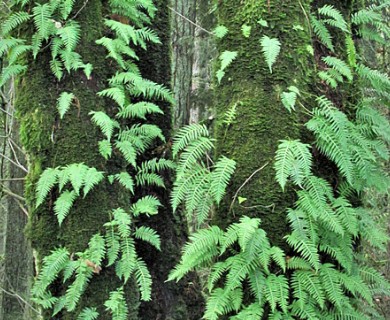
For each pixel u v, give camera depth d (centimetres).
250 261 318
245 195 345
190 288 467
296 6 358
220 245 339
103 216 358
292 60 353
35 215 361
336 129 335
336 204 339
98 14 377
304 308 324
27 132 363
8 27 348
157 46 483
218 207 352
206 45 840
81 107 362
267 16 353
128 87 397
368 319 342
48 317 358
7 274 855
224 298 324
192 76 848
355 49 425
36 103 360
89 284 352
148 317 436
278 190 340
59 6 354
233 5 365
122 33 367
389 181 376
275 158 335
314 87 362
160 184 417
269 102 349
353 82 385
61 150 357
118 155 379
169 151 468
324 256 350
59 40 352
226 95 361
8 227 855
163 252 452
